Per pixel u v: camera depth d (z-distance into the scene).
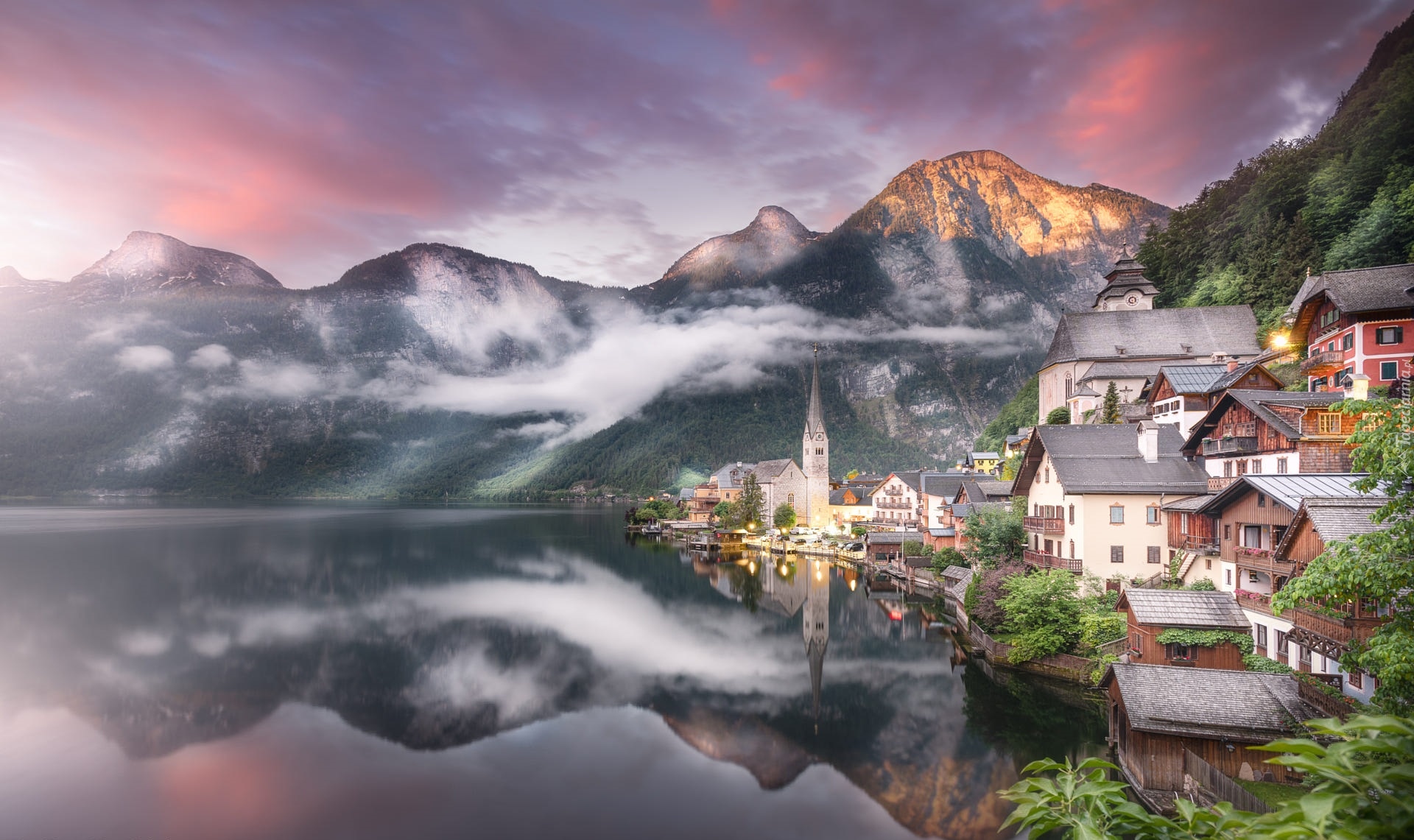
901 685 57.00
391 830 36.09
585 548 153.50
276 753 45.62
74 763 44.00
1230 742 31.38
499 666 64.94
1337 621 31.08
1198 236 133.62
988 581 63.09
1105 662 47.66
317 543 153.88
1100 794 7.23
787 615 85.00
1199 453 57.53
